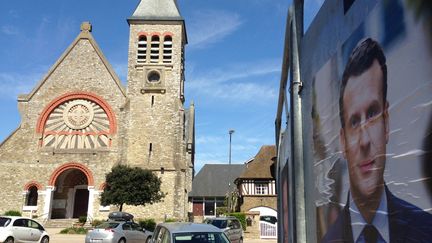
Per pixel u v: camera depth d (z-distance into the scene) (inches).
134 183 1224.2
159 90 1430.9
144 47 1483.8
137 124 1401.3
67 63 1451.8
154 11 1510.8
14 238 692.7
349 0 146.3
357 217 135.3
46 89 1428.4
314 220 185.9
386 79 116.6
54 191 1408.7
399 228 107.5
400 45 109.1
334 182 158.7
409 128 103.7
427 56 96.9
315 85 186.2
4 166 1349.7
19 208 1318.9
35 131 1390.3
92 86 1429.6
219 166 2247.8
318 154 180.2
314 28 190.1
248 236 1097.4
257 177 1550.2
